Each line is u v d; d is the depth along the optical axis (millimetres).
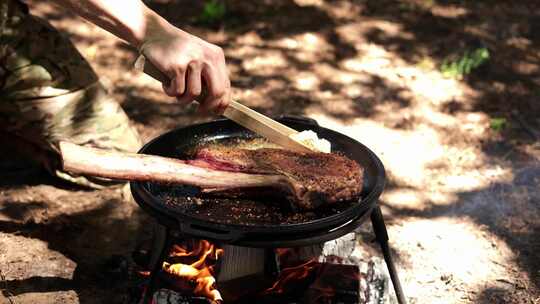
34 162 2094
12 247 1806
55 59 1903
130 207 1964
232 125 1688
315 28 2830
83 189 2014
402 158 2148
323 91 2436
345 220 1378
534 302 1724
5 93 1883
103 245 1834
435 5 3020
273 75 2510
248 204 1475
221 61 1466
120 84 2430
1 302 1656
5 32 1862
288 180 1446
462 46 2707
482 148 2195
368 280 1615
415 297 1725
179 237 1442
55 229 1872
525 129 2268
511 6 3020
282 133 1526
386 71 2549
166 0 2982
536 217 1947
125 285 1714
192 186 1520
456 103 2383
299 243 1353
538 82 2486
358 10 2980
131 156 1457
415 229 1912
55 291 1695
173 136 1624
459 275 1788
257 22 2857
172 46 1425
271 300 1554
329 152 1584
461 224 1930
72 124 1934
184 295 1519
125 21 1452
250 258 1550
